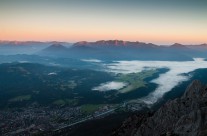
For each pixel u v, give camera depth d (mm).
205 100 107000
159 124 112625
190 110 107562
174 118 110062
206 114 84438
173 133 85562
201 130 79000
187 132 82438
